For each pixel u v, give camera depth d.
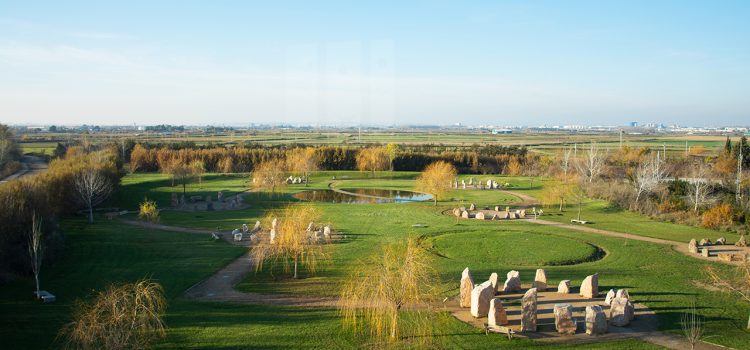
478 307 29.81
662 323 29.23
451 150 147.50
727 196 71.25
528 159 133.75
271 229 47.56
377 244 49.31
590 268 42.00
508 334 27.02
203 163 122.25
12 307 30.75
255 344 25.77
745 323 29.23
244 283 36.56
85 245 48.31
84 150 121.25
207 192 91.75
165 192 91.25
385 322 27.64
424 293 31.95
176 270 39.88
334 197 89.38
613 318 28.95
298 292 34.50
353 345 25.81
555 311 27.94
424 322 28.69
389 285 26.66
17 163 106.12
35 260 32.88
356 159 131.25
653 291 35.22
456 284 36.81
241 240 51.25
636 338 27.06
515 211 72.50
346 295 32.28
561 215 69.62
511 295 33.97
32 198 48.16
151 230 56.88
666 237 55.47
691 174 93.81
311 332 27.39
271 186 92.50
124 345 21.23
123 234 54.16
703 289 35.81
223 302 32.34
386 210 72.81
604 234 56.56
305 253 44.19
